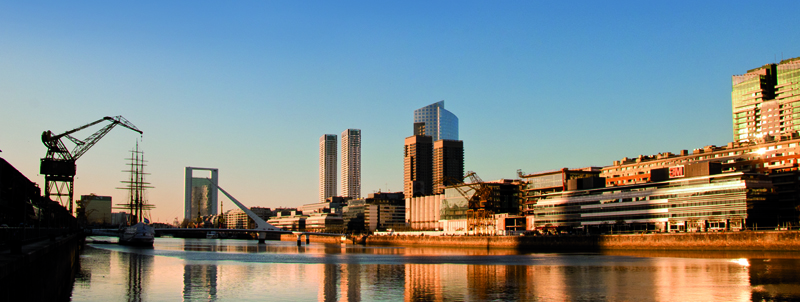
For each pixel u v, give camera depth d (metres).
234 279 118.75
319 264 164.12
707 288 102.06
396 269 145.62
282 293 97.81
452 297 93.12
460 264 164.12
